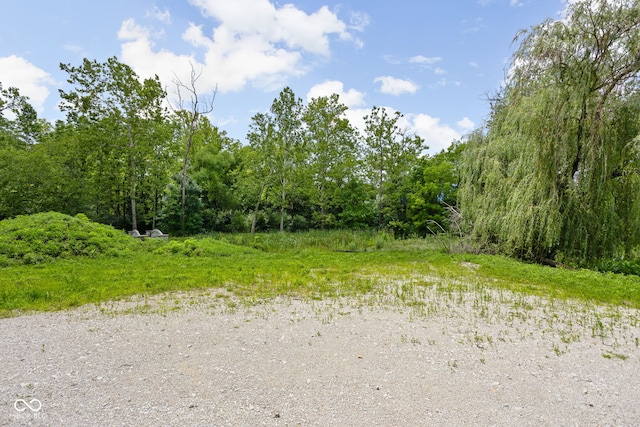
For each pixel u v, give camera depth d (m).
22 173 19.72
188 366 4.45
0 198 19.38
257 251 16.03
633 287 9.37
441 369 4.53
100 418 3.30
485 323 6.38
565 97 12.04
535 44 12.58
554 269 11.78
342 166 27.62
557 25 12.23
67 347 4.96
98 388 3.87
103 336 5.40
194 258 13.26
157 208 27.34
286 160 26.81
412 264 12.69
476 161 15.60
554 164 12.20
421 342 5.42
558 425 3.38
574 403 3.79
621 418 3.53
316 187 28.17
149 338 5.35
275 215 29.92
